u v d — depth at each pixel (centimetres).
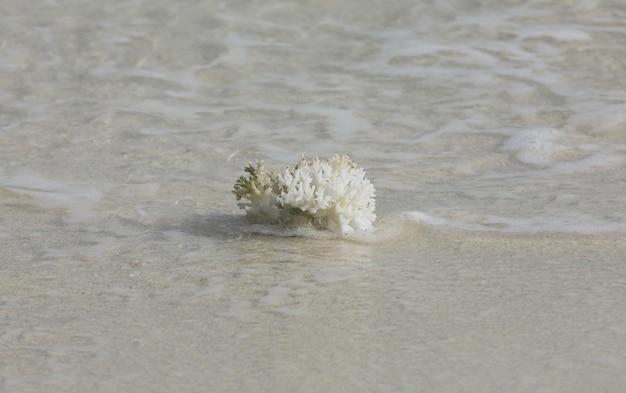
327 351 571
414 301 662
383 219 889
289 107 1361
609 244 802
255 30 1684
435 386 517
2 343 595
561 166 1096
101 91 1427
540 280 707
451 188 1014
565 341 580
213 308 657
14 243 835
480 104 1355
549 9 1753
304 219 855
